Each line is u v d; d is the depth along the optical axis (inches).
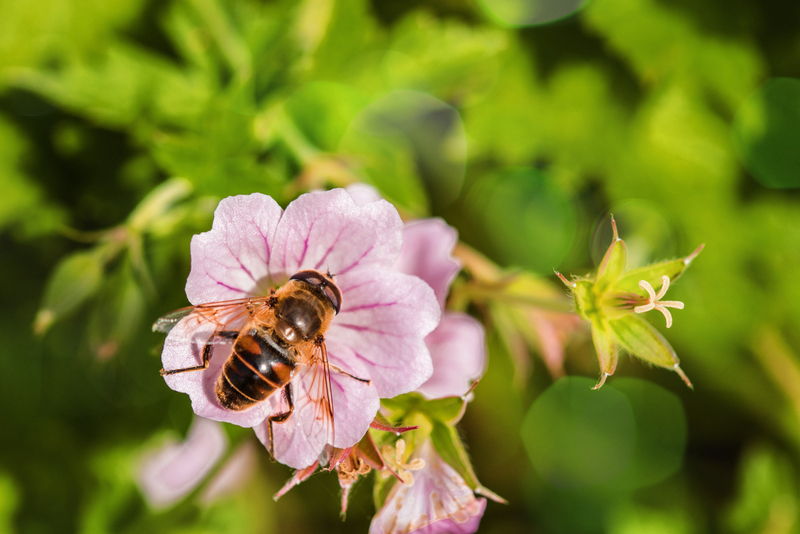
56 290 8.0
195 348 7.2
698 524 10.7
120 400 9.1
